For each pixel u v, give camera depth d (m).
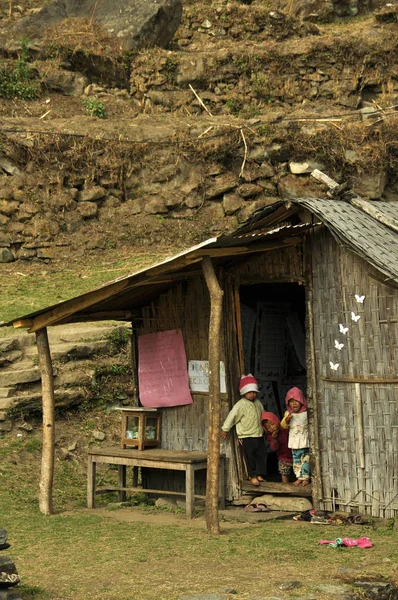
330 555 7.69
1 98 22.48
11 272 18.67
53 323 10.05
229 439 10.16
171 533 8.70
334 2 27.59
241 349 10.37
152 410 10.52
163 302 10.87
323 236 9.55
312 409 9.57
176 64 23.03
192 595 6.34
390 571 7.11
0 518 9.42
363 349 9.18
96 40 23.72
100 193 19.69
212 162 19.75
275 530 8.80
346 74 22.45
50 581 6.83
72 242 19.33
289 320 11.98
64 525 9.10
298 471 9.81
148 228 19.53
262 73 22.67
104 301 9.99
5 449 12.18
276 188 19.61
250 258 10.09
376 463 9.02
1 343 13.87
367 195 19.47
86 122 21.03
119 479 10.63
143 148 19.88
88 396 13.59
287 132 19.59
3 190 19.22
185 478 10.57
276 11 24.94
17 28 24.36
